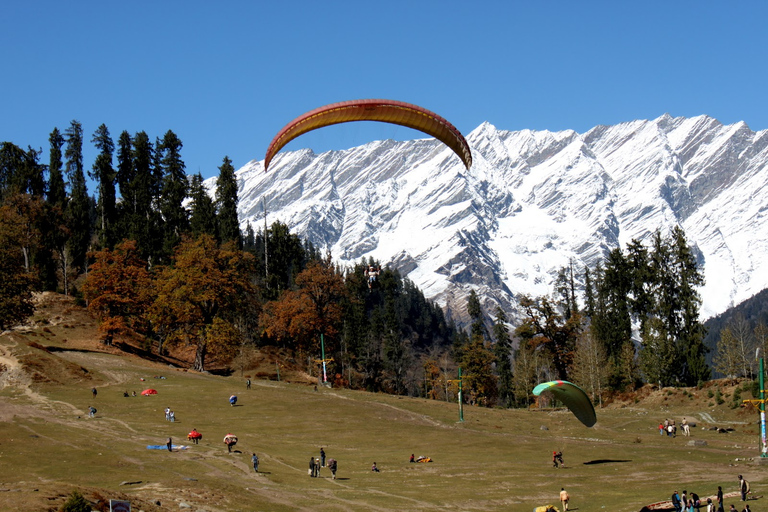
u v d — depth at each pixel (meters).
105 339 124.81
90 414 79.50
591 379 122.06
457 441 77.56
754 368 117.94
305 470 61.03
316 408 92.12
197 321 119.69
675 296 125.75
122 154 193.75
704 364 116.62
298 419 85.81
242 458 62.38
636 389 120.62
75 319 133.00
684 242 125.94
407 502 50.50
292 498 50.38
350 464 64.81
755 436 82.50
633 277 135.12
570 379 130.75
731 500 47.66
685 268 125.81
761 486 51.50
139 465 56.19
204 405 90.12
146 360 120.94
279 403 93.50
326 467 62.78
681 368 118.88
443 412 96.50
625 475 59.47
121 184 193.38
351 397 104.50
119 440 66.38
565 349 134.50
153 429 74.62
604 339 134.88
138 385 99.19
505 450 73.06
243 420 83.88
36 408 82.00
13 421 72.00
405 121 52.44
